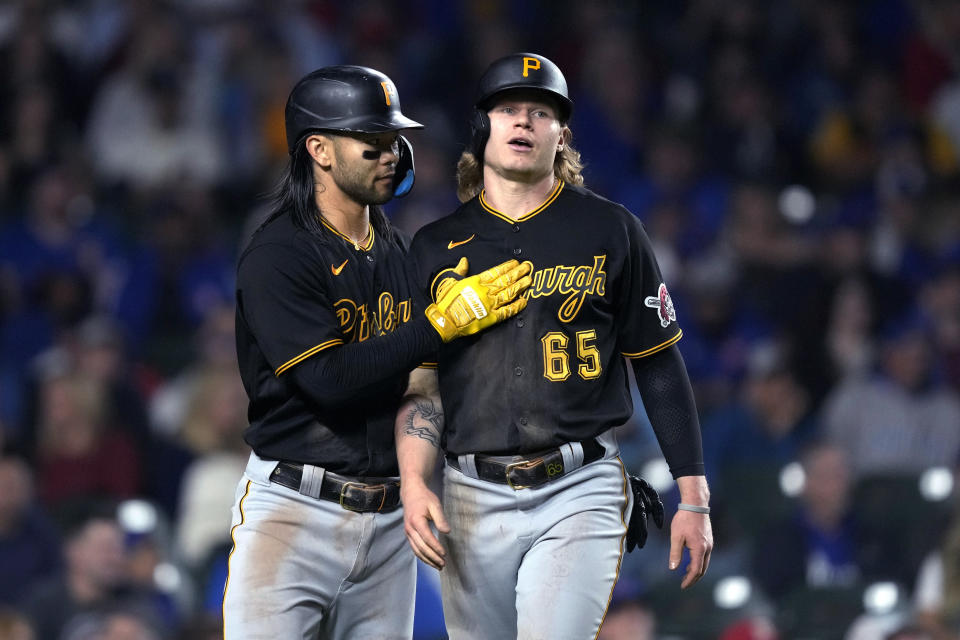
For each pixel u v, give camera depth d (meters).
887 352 32.91
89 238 36.94
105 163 39.47
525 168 13.35
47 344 33.59
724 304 35.88
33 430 28.95
